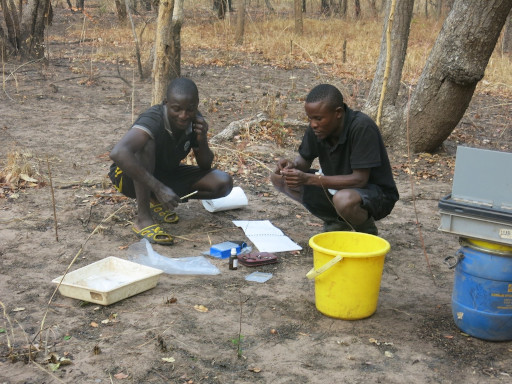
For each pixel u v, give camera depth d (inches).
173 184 208.7
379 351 135.4
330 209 187.5
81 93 427.2
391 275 178.1
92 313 149.3
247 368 127.2
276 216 225.0
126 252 186.1
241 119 359.9
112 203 227.9
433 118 310.2
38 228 202.4
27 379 121.6
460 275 140.6
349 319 148.5
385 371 127.6
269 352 133.8
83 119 359.3
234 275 173.6
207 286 165.6
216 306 154.3
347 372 126.9
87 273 165.3
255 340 138.6
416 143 319.0
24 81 453.4
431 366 130.0
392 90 336.2
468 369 129.1
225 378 123.6
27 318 145.8
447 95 304.2
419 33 815.1
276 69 565.3
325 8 1115.3
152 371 125.3
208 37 737.6
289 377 124.6
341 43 713.0
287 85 488.1
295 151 313.1
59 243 191.0
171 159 201.2
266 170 280.4
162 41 275.3
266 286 166.9
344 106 167.8
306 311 153.2
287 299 159.3
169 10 271.1
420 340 140.6
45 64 509.7
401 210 237.6
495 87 522.6
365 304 147.6
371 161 166.9
